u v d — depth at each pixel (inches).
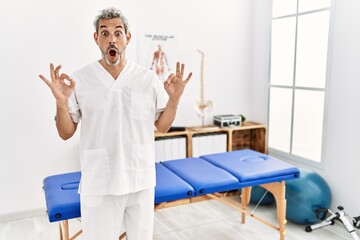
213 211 130.3
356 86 109.1
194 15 142.8
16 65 118.2
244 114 160.4
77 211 73.9
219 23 148.2
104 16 62.7
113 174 65.2
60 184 85.9
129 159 65.9
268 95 149.3
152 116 68.3
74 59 125.9
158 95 67.9
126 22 64.7
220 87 152.9
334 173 119.2
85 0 124.6
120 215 67.4
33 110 122.5
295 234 111.7
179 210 131.0
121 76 65.6
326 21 119.5
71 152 129.6
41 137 124.8
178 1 139.1
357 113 109.4
